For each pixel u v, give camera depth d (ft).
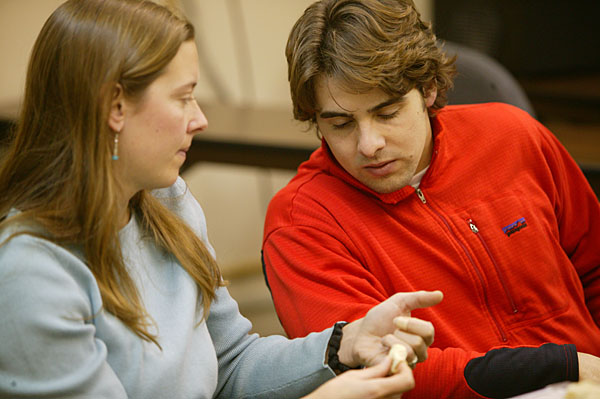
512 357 6.89
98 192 5.61
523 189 8.44
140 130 5.74
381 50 7.09
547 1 19.81
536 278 8.13
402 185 7.69
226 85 19.57
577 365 6.82
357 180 7.93
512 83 10.79
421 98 7.66
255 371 6.99
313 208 7.99
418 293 6.28
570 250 8.91
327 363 6.58
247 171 20.10
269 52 20.04
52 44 5.61
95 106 5.52
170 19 5.80
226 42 19.39
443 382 6.95
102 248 5.74
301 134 13.34
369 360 6.22
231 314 7.25
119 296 5.84
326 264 7.62
